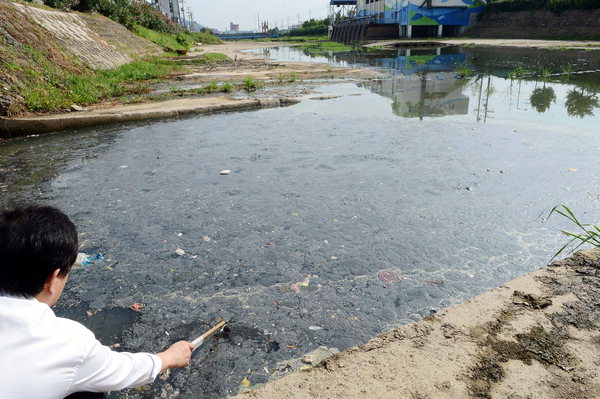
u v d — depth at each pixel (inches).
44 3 736.3
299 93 499.5
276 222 172.7
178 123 356.8
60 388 49.6
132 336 112.0
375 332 111.7
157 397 92.4
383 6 2219.5
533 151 247.1
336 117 361.1
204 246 156.2
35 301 53.5
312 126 330.0
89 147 290.2
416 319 116.0
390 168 228.2
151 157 262.1
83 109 397.7
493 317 99.3
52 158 267.1
